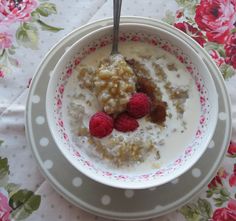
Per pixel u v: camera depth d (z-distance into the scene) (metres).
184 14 0.24
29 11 0.24
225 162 0.22
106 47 0.22
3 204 0.21
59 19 0.24
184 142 0.21
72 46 0.21
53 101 0.20
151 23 0.23
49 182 0.20
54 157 0.21
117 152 0.21
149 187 0.19
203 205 0.21
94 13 0.24
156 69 0.22
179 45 0.22
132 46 0.23
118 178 0.20
